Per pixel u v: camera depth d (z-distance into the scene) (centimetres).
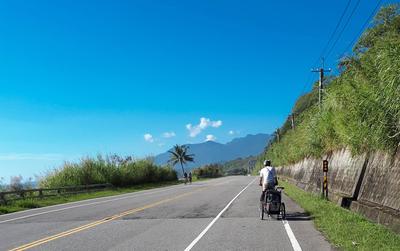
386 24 1808
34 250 1162
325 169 2288
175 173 8725
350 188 1864
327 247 1066
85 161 4916
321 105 2886
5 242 1327
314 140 2995
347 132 1844
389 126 1318
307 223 1500
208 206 2267
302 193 2955
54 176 4491
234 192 3516
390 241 1018
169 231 1414
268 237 1245
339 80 2095
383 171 1420
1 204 2800
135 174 6134
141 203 2619
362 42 1869
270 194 1634
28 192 3416
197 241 1216
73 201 3281
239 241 1198
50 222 1816
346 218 1424
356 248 993
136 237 1312
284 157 6303
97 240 1283
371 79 1509
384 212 1254
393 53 1263
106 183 4962
